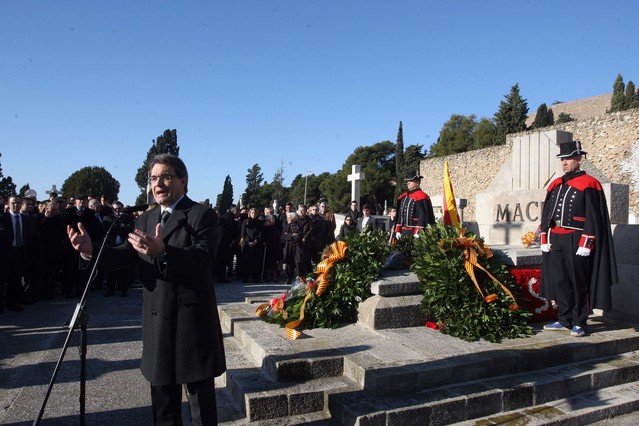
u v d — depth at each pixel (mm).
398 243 6090
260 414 3580
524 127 40438
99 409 3990
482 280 5055
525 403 3957
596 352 4797
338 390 3773
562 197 5258
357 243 5488
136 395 4285
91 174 39250
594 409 3955
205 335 2764
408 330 4969
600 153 25172
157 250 2518
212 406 2873
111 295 9180
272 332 4945
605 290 5023
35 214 8930
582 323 5078
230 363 4445
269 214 12125
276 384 3867
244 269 11289
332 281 5281
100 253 2777
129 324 6766
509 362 4254
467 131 51156
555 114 56531
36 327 6562
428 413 3545
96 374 4773
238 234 11742
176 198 2979
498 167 31031
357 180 18812
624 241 5996
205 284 2803
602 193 5188
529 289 5594
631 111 24016
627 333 5188
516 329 4902
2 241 7246
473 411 3721
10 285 7590
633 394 4289
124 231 7309
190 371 2688
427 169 37031
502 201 8219
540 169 8055
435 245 5238
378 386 3697
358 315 5219
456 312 4867
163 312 2717
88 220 8914
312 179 62000
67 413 3900
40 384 4492
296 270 10688
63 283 8992
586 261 5129
